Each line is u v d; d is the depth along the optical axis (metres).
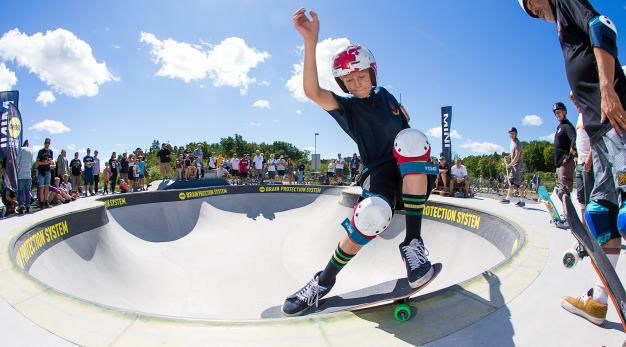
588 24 2.09
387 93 3.03
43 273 5.62
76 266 6.82
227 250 10.84
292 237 12.25
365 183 3.06
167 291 7.76
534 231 5.24
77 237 7.55
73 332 2.39
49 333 2.40
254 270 9.13
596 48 2.04
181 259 9.92
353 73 2.83
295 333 2.33
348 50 2.82
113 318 2.54
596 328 2.41
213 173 22.23
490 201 10.31
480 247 6.71
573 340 2.28
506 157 10.41
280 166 23.52
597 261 1.92
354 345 2.21
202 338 2.28
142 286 7.76
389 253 8.41
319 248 10.79
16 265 3.69
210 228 13.26
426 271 2.45
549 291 2.96
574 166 6.34
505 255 5.69
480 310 2.63
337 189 15.97
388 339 2.29
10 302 2.85
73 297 2.86
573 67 2.28
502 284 3.07
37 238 6.07
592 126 2.28
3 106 9.18
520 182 9.15
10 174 9.05
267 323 2.42
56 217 6.93
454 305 2.70
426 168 2.69
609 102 1.97
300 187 16.78
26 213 9.12
